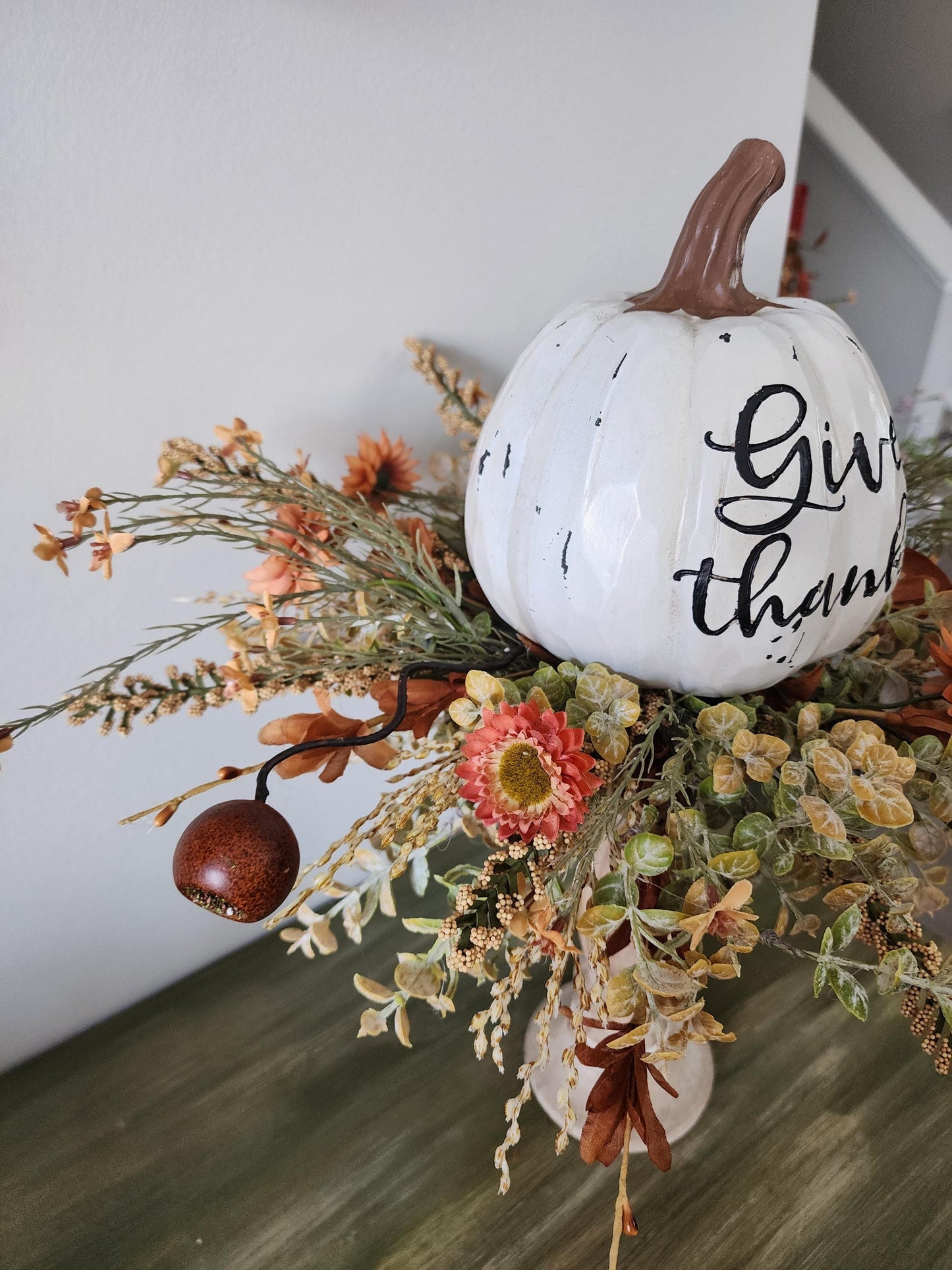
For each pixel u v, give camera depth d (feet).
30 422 1.58
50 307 1.53
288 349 1.81
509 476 1.37
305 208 1.69
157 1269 1.59
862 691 1.56
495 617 1.74
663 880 1.33
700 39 1.98
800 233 3.22
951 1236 1.57
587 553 1.25
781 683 1.54
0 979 1.94
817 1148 1.72
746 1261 1.55
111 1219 1.67
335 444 1.97
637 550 1.22
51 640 1.75
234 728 2.09
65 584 1.72
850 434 1.27
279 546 1.55
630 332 1.26
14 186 1.42
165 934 2.17
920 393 3.39
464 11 1.68
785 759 1.24
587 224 2.05
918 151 3.42
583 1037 1.18
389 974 2.18
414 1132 1.79
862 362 1.34
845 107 3.22
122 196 1.52
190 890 1.12
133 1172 1.75
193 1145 1.79
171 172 1.54
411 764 2.42
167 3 1.43
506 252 1.98
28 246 1.47
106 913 2.05
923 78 3.12
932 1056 1.89
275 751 2.17
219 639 1.97
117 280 1.57
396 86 1.68
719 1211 1.62
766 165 1.28
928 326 3.80
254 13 1.50
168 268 1.61
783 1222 1.60
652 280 2.22
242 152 1.59
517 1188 1.68
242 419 1.82
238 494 1.58
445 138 1.78
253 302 1.72
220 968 2.23
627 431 1.21
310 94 1.61
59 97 1.41
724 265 1.34
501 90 1.80
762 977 2.10
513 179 1.90
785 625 1.27
